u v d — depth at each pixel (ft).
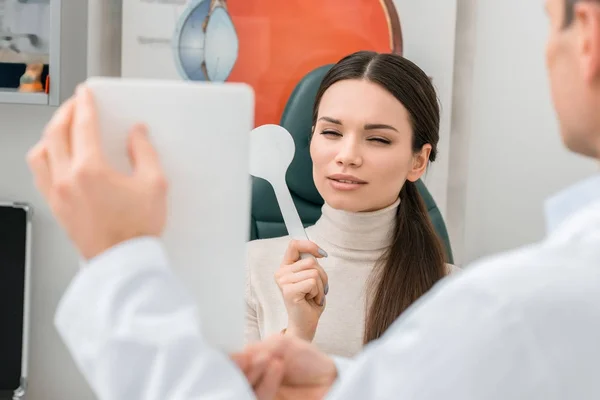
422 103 3.70
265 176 3.52
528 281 1.19
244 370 1.67
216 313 1.54
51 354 5.71
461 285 1.22
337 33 5.45
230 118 1.48
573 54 1.31
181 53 5.30
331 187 3.69
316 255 3.47
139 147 1.39
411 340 1.22
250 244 4.26
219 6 5.30
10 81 5.15
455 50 5.72
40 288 5.62
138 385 1.22
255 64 5.37
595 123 1.31
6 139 5.44
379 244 3.80
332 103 3.65
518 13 5.72
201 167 1.49
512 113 5.82
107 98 1.43
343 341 3.76
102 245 1.28
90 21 5.20
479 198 5.90
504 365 1.15
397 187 3.69
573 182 5.87
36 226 5.55
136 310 1.23
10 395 5.41
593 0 1.24
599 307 1.16
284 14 5.37
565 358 1.14
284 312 4.01
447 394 1.16
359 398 1.26
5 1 5.09
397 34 5.53
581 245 1.23
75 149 1.30
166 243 1.49
